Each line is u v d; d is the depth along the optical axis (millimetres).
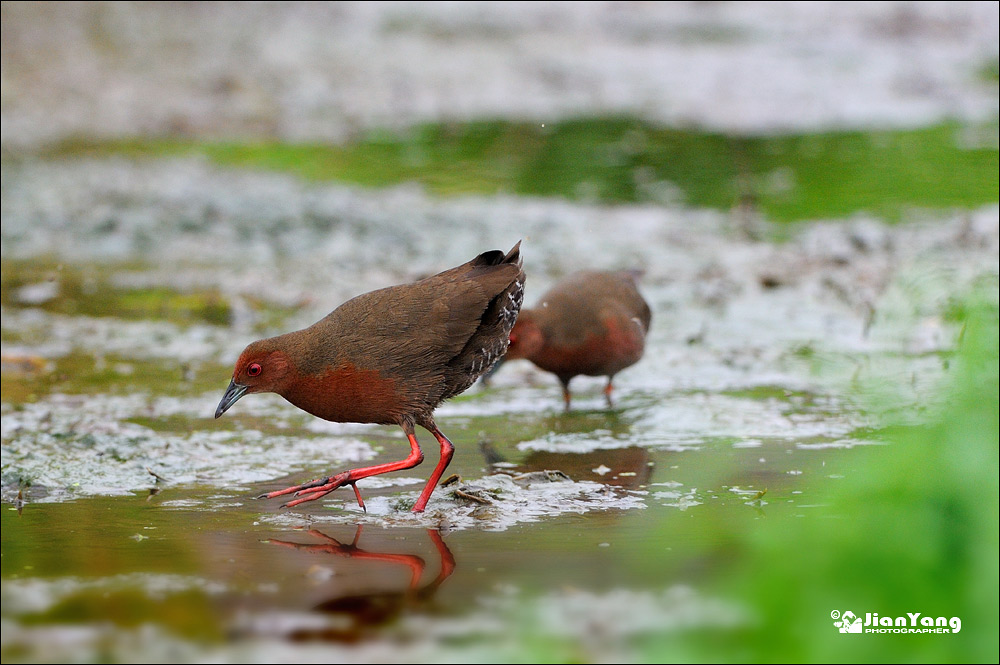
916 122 28312
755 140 26672
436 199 22078
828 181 22812
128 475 9656
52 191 21859
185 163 24594
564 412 11672
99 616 6711
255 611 6785
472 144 26703
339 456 10250
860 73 34531
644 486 9297
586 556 7660
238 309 15375
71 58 34312
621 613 6645
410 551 7832
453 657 6184
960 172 23172
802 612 4445
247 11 43531
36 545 7965
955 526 4305
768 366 12961
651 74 34969
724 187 22688
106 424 10766
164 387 12297
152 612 6766
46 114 28766
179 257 18172
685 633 6316
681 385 12461
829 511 4574
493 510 8742
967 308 4816
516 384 12836
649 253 18406
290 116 29500
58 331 14438
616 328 11625
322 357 8992
